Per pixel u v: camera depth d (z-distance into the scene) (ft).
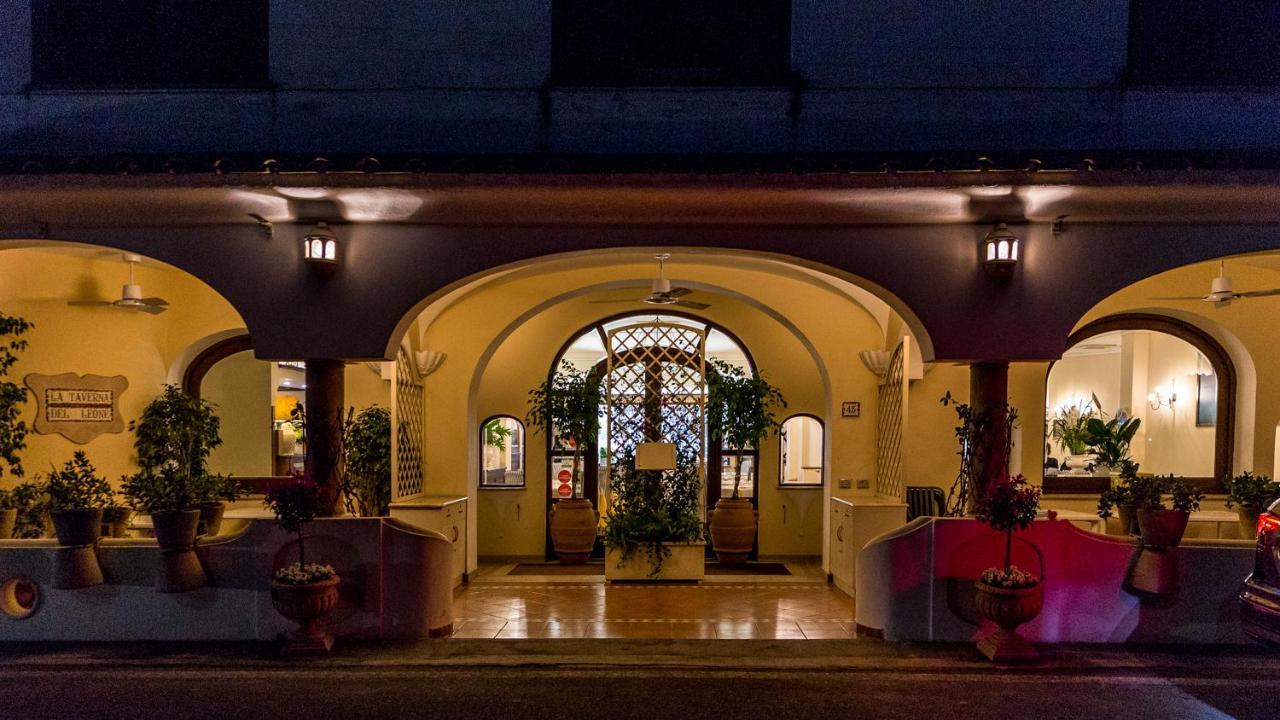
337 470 21.58
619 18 22.86
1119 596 20.51
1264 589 17.33
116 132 22.82
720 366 34.01
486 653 20.11
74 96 22.75
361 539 20.92
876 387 30.83
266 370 33.58
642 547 29.63
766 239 20.70
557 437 34.94
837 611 24.91
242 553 20.84
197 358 31.94
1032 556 20.56
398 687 17.81
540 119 22.70
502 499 36.11
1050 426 34.65
